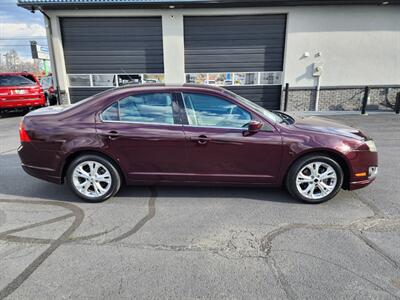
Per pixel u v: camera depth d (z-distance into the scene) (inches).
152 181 140.9
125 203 139.8
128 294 81.4
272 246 104.2
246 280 86.8
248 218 125.0
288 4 390.0
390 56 414.9
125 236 110.9
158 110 136.3
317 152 134.0
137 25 417.7
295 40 410.6
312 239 108.4
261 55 426.9
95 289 83.2
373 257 97.3
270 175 137.3
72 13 402.9
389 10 397.7
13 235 111.2
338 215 127.0
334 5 395.5
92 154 137.3
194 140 132.9
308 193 137.0
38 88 425.4
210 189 155.2
